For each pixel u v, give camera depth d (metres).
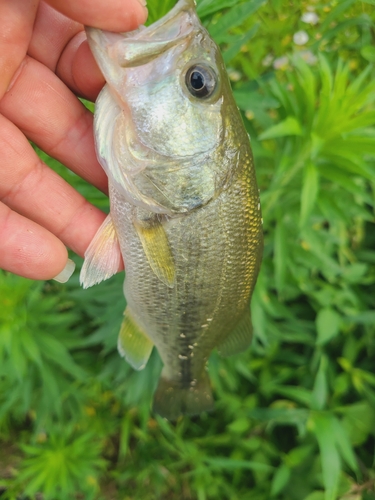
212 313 0.14
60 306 0.24
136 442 0.28
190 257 0.13
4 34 0.12
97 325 0.26
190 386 0.17
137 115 0.11
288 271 0.22
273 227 0.22
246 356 0.25
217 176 0.12
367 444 0.25
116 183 0.12
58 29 0.13
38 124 0.14
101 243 0.14
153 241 0.13
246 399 0.25
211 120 0.12
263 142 0.22
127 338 0.16
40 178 0.14
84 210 0.15
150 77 0.11
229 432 0.26
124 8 0.11
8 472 0.27
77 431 0.26
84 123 0.14
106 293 0.21
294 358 0.25
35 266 0.14
